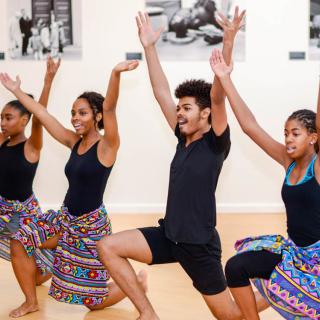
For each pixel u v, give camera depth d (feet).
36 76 25.22
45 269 12.57
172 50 25.08
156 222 23.02
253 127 9.65
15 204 12.57
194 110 9.96
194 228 9.79
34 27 25.07
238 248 9.71
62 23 25.14
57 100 25.29
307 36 25.23
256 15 25.16
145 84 25.35
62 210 11.69
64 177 25.40
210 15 24.97
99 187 11.48
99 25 25.20
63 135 12.10
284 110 25.45
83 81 25.30
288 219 9.12
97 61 25.30
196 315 11.87
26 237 11.59
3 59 25.14
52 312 12.03
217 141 9.75
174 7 24.95
